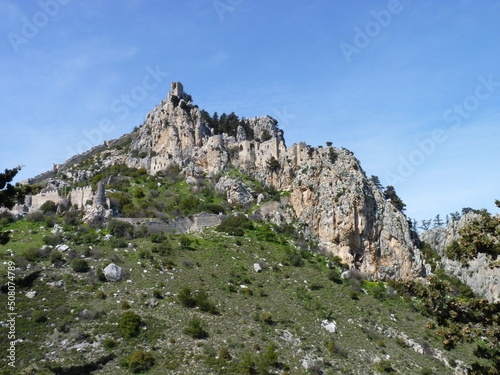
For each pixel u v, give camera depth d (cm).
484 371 4425
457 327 4472
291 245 12750
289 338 7838
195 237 12212
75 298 8131
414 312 10494
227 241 12069
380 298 10819
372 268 12988
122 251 10556
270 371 6700
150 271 9619
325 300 9925
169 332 7306
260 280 10200
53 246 10488
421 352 8669
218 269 10294
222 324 7881
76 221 12438
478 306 4525
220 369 6353
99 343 6800
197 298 8444
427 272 13800
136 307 8031
